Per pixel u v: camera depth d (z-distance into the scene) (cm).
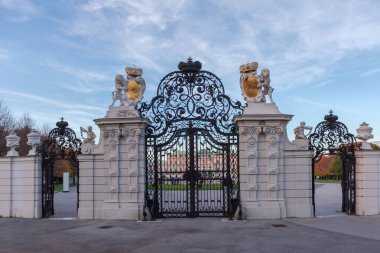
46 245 1305
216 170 1870
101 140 1900
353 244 1256
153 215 1870
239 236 1423
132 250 1213
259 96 1870
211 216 1880
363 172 1902
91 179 1892
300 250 1182
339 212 2002
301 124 1891
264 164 1841
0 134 4775
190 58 1902
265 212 1806
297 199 1852
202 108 1888
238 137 1866
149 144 1900
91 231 1561
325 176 6450
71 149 1947
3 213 1984
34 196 1947
